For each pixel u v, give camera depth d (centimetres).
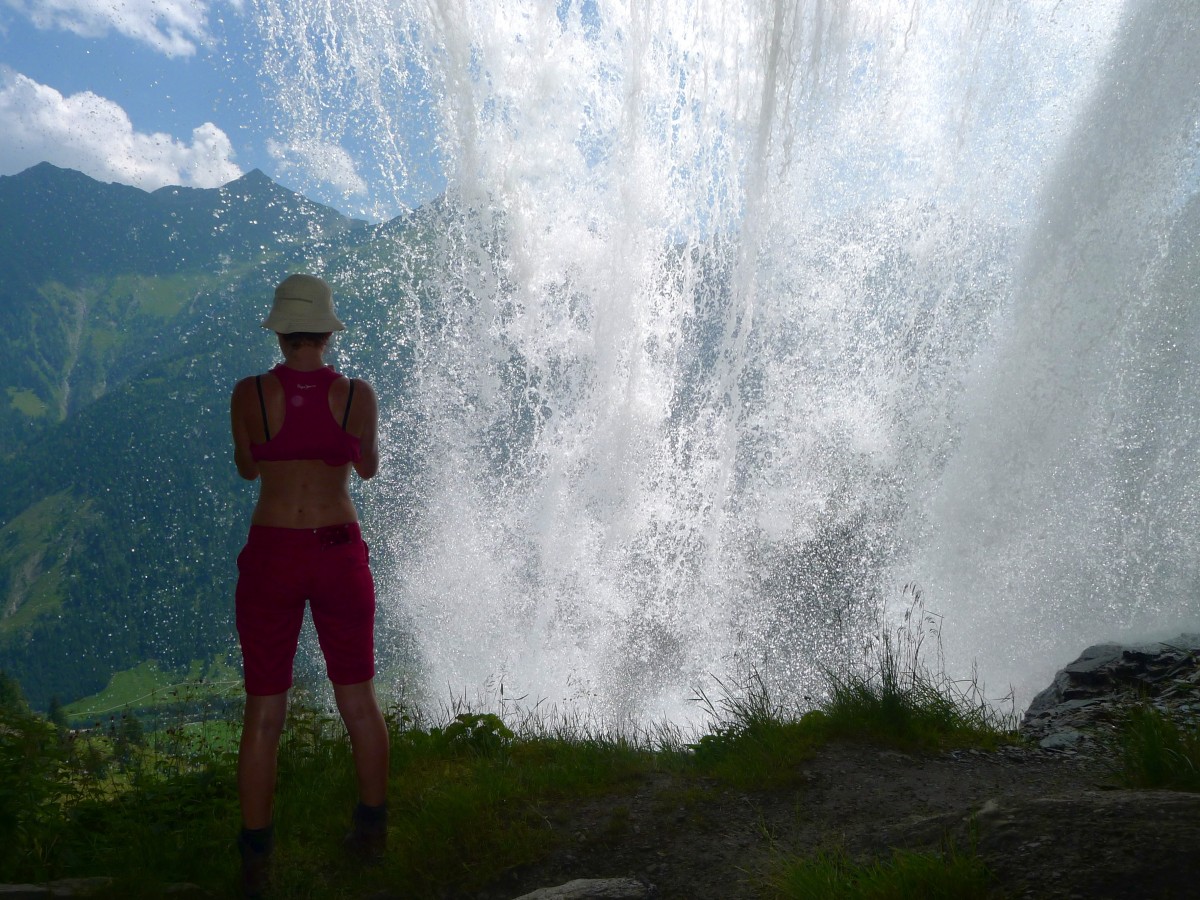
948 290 1298
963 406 1207
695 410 1394
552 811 354
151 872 326
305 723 459
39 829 352
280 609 317
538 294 1463
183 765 431
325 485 323
